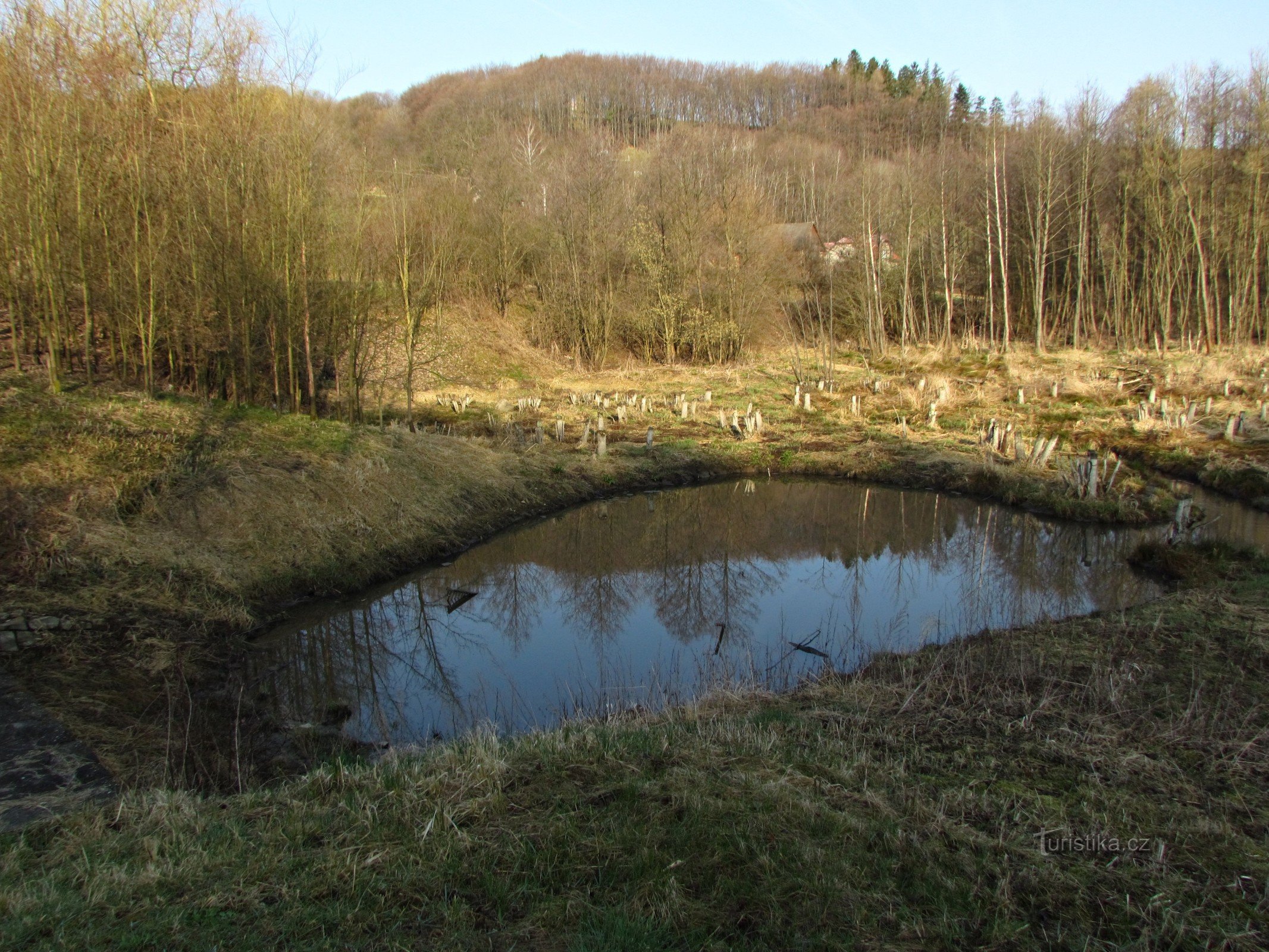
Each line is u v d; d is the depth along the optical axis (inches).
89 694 323.0
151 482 476.1
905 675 342.6
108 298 577.6
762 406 1140.5
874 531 698.2
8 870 184.1
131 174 570.3
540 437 875.4
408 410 816.3
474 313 1387.8
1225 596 433.7
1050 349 1472.7
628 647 442.3
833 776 231.3
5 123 524.1
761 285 1496.1
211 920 160.7
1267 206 1347.2
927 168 1792.6
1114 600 483.8
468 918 163.9
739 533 695.1
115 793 251.1
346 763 299.1
